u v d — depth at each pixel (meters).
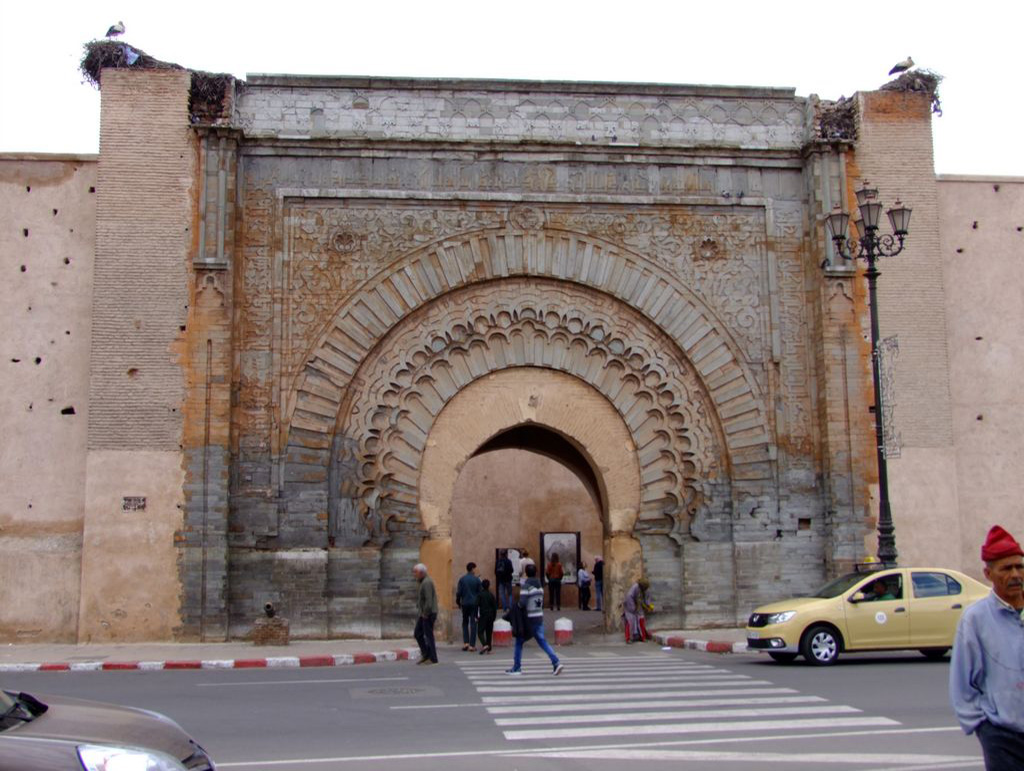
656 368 21.09
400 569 20.20
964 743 8.91
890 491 20.58
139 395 19.52
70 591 19.53
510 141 20.94
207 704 11.70
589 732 9.60
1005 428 21.80
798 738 9.20
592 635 22.12
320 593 19.53
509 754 8.57
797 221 21.55
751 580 20.52
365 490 20.09
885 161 21.50
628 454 21.03
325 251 20.50
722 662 16.22
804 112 21.83
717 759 8.27
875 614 15.43
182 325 19.72
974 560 21.33
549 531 35.88
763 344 21.14
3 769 5.25
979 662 5.20
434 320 20.77
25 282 20.34
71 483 19.89
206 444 19.44
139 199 19.97
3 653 17.77
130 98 20.20
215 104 20.45
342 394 20.22
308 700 12.02
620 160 21.27
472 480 36.09
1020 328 22.11
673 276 21.17
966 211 22.31
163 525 19.23
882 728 9.67
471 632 19.16
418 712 10.99
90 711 6.32
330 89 20.92
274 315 20.19
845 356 20.77
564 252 21.02
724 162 21.47
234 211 20.14
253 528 19.59
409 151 20.89
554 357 21.00
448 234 20.80
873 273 18.06
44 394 20.09
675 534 20.73
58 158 20.64
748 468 20.81
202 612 19.06
